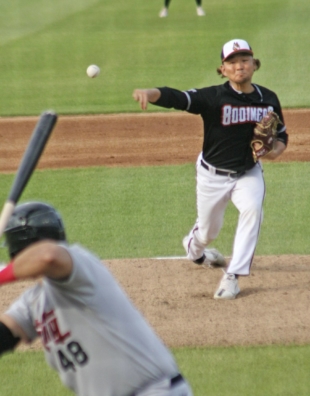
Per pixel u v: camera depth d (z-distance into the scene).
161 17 103.00
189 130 48.16
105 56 76.62
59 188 37.31
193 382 18.62
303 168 39.53
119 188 37.12
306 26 89.88
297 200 34.69
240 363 19.59
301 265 26.81
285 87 58.53
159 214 33.34
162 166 40.81
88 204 34.84
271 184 37.06
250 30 88.38
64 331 11.52
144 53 77.12
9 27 99.25
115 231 31.33
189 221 32.38
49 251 10.69
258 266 26.75
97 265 11.56
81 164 41.59
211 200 23.92
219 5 113.19
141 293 24.44
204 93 22.80
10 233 11.62
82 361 11.62
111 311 11.48
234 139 23.05
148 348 11.74
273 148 23.11
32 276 10.76
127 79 64.69
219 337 21.11
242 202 23.41
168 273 26.28
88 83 63.84
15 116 52.91
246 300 23.67
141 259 27.72
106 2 121.06
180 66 69.38
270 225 31.66
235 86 22.95
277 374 18.97
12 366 20.02
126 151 43.97
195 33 88.44
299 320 22.08
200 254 25.83
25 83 65.12
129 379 11.67
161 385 11.79
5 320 12.06
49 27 97.56
